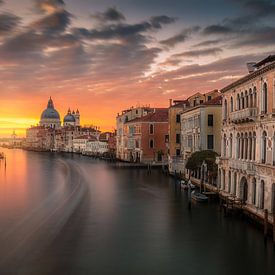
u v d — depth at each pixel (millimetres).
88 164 119188
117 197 49156
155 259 25266
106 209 41031
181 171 67375
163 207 41500
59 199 48500
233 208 35562
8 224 34688
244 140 36344
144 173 81250
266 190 30453
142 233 31156
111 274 22875
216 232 30938
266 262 24547
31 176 80438
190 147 63562
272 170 29406
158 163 94188
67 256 25844
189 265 24266
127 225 33812
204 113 57344
